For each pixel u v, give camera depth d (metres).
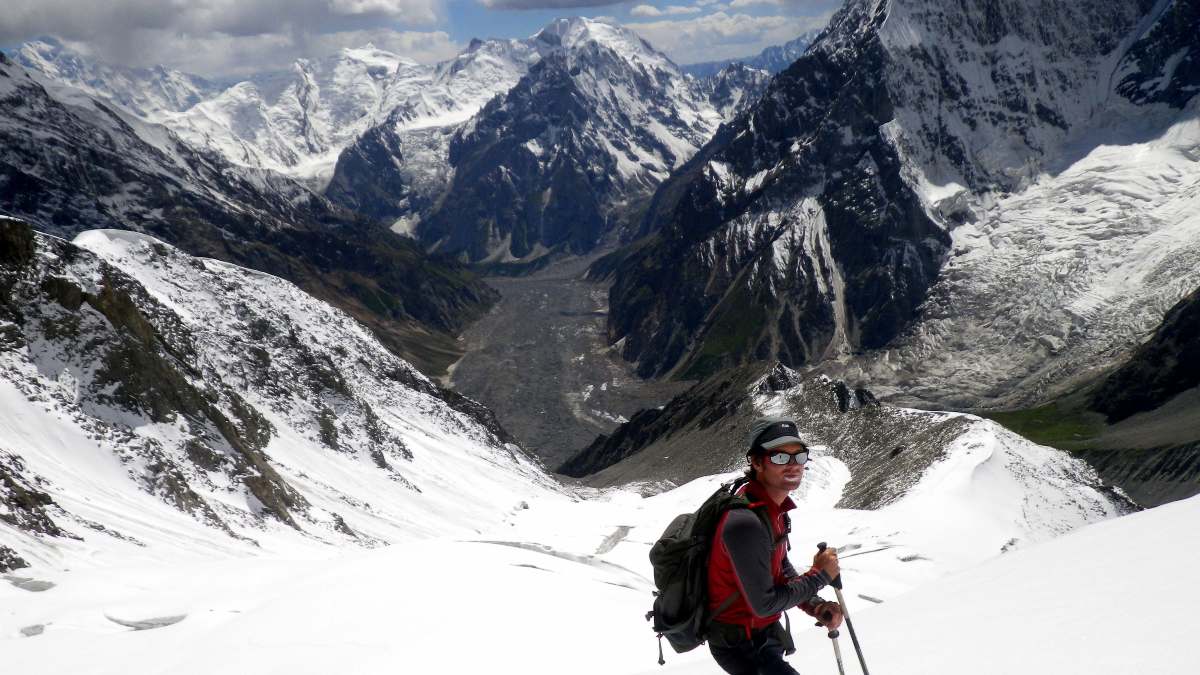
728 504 5.32
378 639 16.75
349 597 18.66
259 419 79.44
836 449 113.19
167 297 93.06
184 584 25.19
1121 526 9.70
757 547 5.17
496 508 91.81
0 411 48.28
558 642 16.27
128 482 50.38
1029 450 84.44
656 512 79.12
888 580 45.16
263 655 16.59
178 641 19.23
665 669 9.83
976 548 59.56
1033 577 8.19
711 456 129.25
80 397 54.16
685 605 5.49
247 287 110.19
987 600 7.83
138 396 57.47
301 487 72.25
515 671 15.27
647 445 171.88
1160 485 139.50
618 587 22.31
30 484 40.91
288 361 96.62
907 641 7.23
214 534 48.75
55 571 30.69
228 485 58.38
